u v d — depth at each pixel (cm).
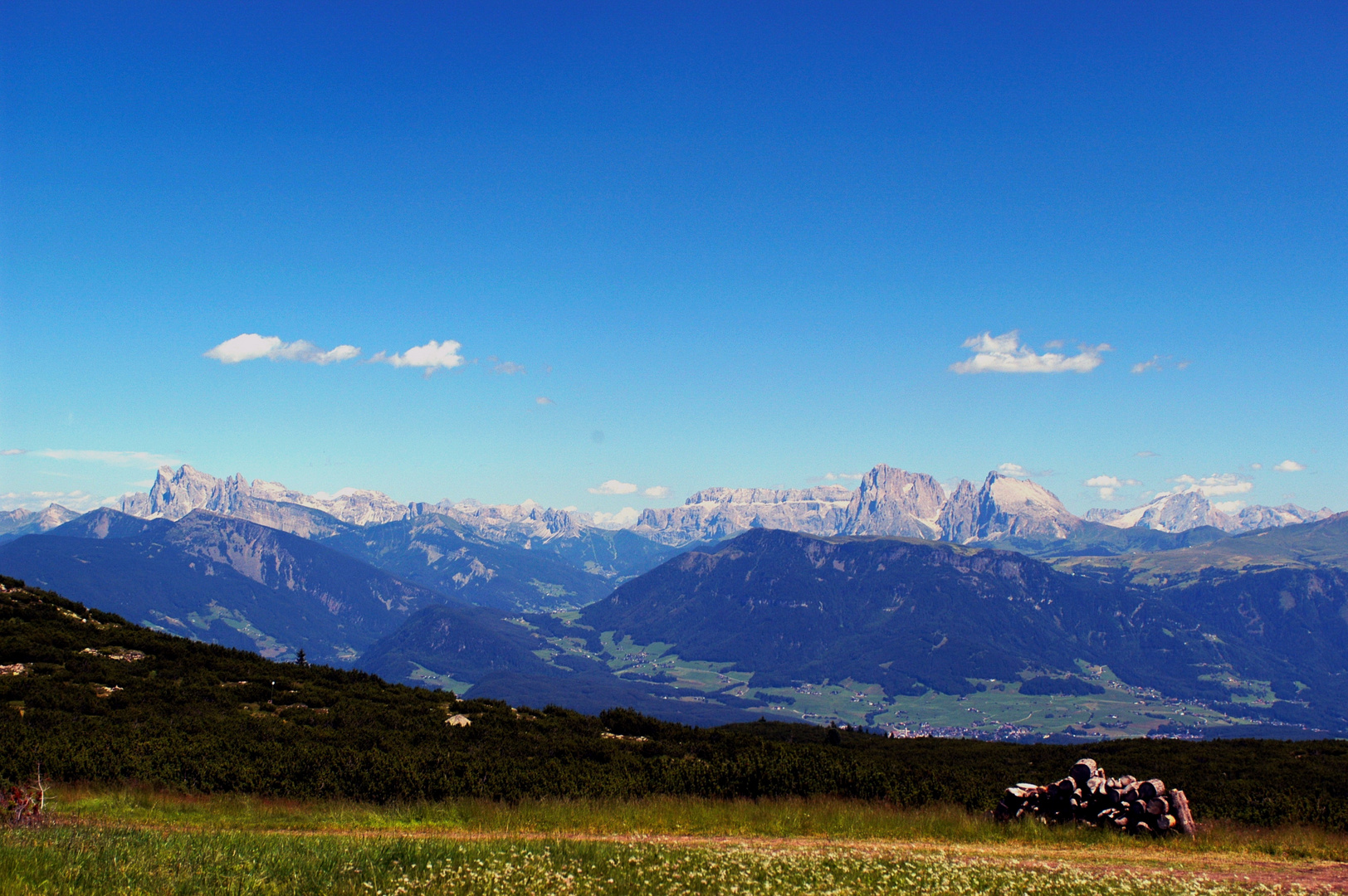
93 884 1772
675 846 2662
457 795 3569
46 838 2105
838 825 3275
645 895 2030
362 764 3666
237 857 2117
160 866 1947
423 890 1941
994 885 2227
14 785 2870
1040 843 3084
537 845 2545
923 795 3947
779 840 3023
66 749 3462
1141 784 3397
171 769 3481
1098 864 2677
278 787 3506
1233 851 3003
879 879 2255
